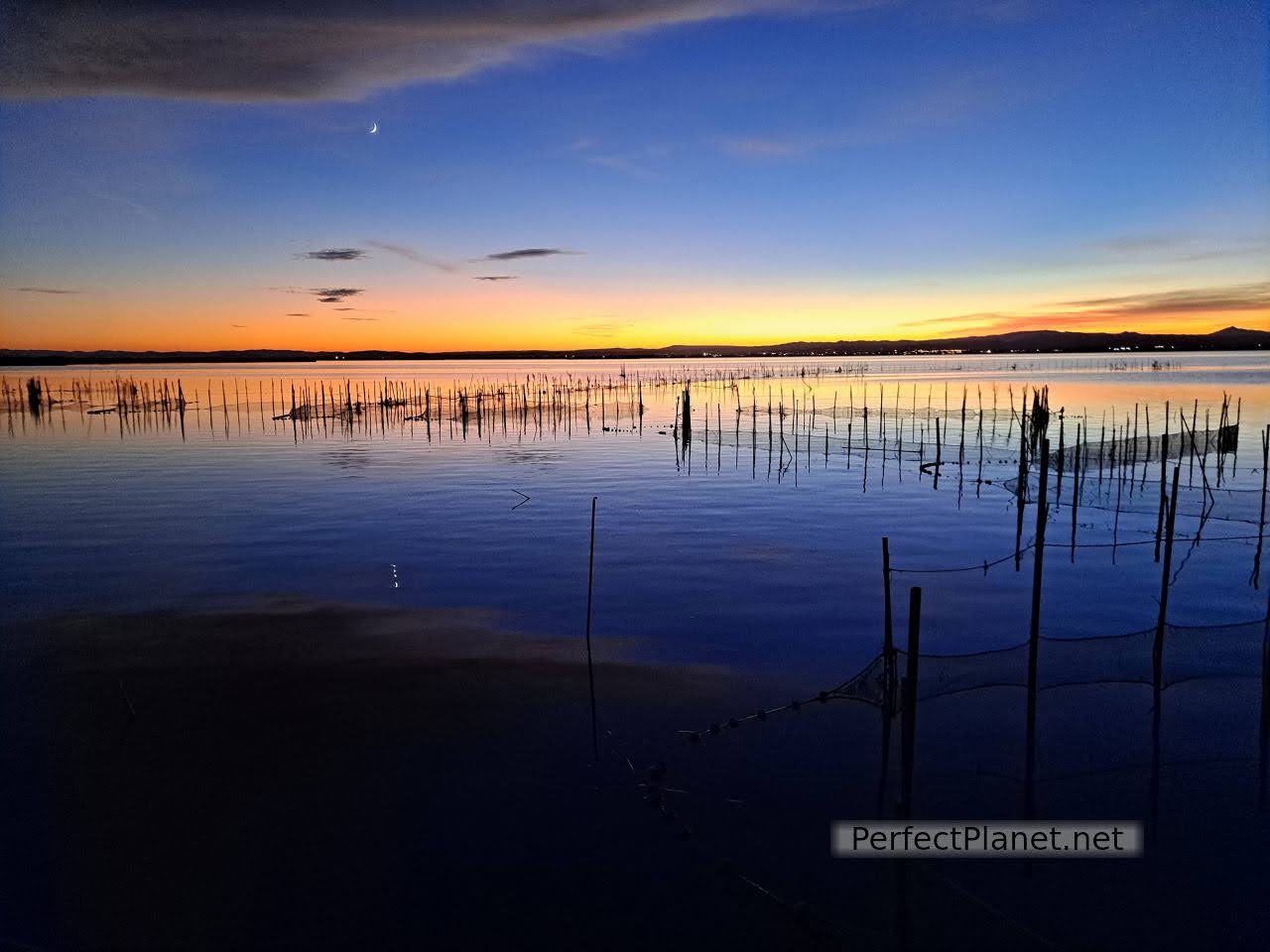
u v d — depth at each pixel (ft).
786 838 30.25
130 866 27.84
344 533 82.89
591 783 33.42
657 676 44.14
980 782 33.88
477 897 26.76
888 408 239.91
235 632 51.44
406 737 36.96
